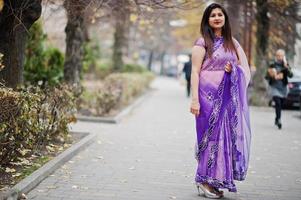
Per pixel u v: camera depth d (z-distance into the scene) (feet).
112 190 20.95
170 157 28.60
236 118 19.57
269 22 59.98
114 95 47.14
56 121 28.40
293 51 66.95
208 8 19.98
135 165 26.05
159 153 29.76
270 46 64.34
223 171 19.38
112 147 31.14
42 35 53.47
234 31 55.47
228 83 19.70
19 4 26.55
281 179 23.79
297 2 47.62
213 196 19.93
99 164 25.94
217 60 19.65
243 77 19.83
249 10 52.54
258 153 30.63
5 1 26.13
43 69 52.70
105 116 45.80
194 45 20.02
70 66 47.62
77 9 32.27
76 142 30.37
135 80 71.67
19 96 21.22
